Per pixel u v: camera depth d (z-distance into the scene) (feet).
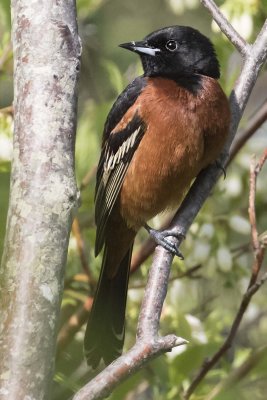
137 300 32.58
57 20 17.69
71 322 31.04
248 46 27.25
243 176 36.99
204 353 29.76
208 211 33.53
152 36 30.99
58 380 25.23
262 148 37.70
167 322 31.30
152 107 28.76
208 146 28.35
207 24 48.73
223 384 27.30
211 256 32.04
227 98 28.86
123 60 45.06
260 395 26.96
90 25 45.01
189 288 32.53
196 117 28.19
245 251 33.50
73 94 17.39
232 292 36.73
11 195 16.72
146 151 28.89
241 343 38.17
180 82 29.37
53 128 16.98
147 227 30.14
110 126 30.12
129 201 29.73
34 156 16.75
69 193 16.57
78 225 32.42
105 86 41.60
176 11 38.45
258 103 44.11
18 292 15.80
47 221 16.30
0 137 29.25
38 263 16.02
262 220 38.73
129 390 26.78
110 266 29.73
